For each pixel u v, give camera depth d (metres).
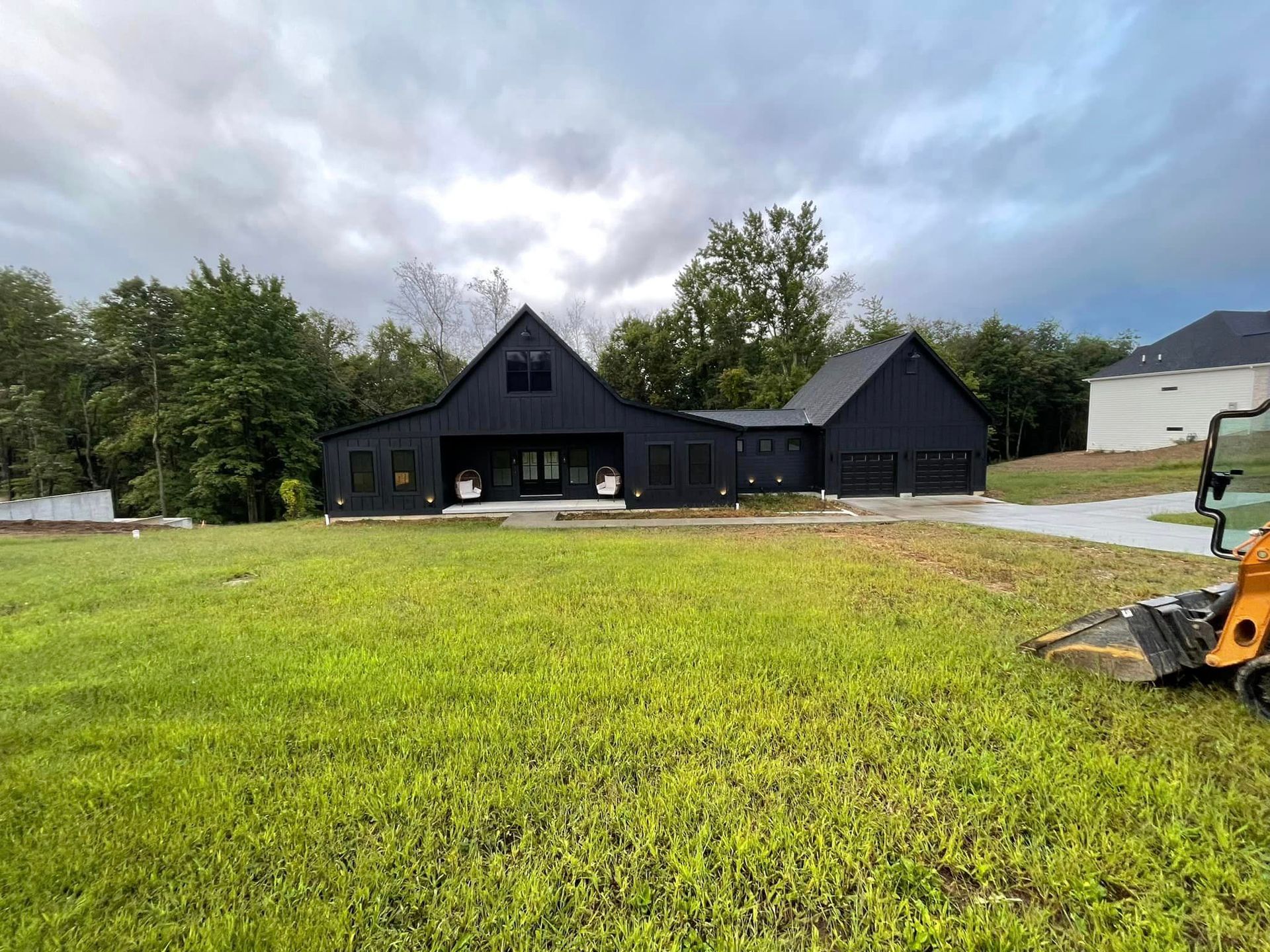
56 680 3.85
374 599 5.95
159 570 7.75
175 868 2.05
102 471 29.36
